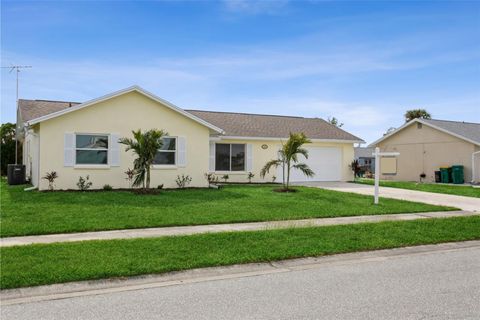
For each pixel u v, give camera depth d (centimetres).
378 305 509
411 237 923
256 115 2752
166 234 906
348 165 2578
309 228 975
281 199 1491
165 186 1811
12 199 1365
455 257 788
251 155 2298
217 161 2244
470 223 1098
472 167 2569
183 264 669
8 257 679
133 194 1530
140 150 1583
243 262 705
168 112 1816
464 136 2628
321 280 623
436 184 2502
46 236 872
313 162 2484
